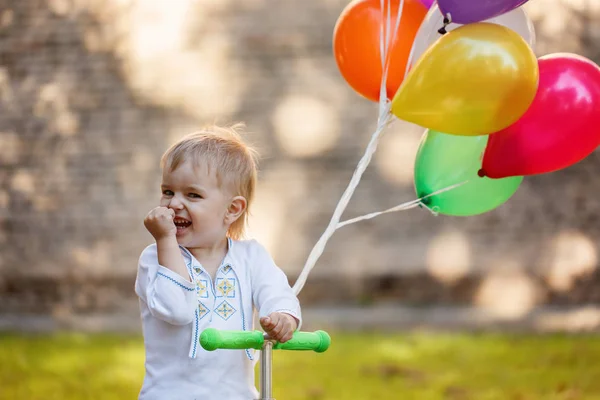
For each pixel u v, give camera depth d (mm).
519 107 3742
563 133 3934
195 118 11125
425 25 3973
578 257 10695
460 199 4309
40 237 11266
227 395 3355
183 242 3459
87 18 11258
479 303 10750
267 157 11039
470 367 7703
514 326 9789
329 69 11000
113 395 6766
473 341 8992
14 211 11305
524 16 4145
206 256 3521
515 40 3738
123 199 11188
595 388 6820
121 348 8844
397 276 10820
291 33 11055
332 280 10883
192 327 3344
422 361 7996
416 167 4387
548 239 10742
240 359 3404
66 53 11281
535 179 10781
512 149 3998
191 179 3455
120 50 11219
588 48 10570
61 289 11195
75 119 11281
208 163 3488
